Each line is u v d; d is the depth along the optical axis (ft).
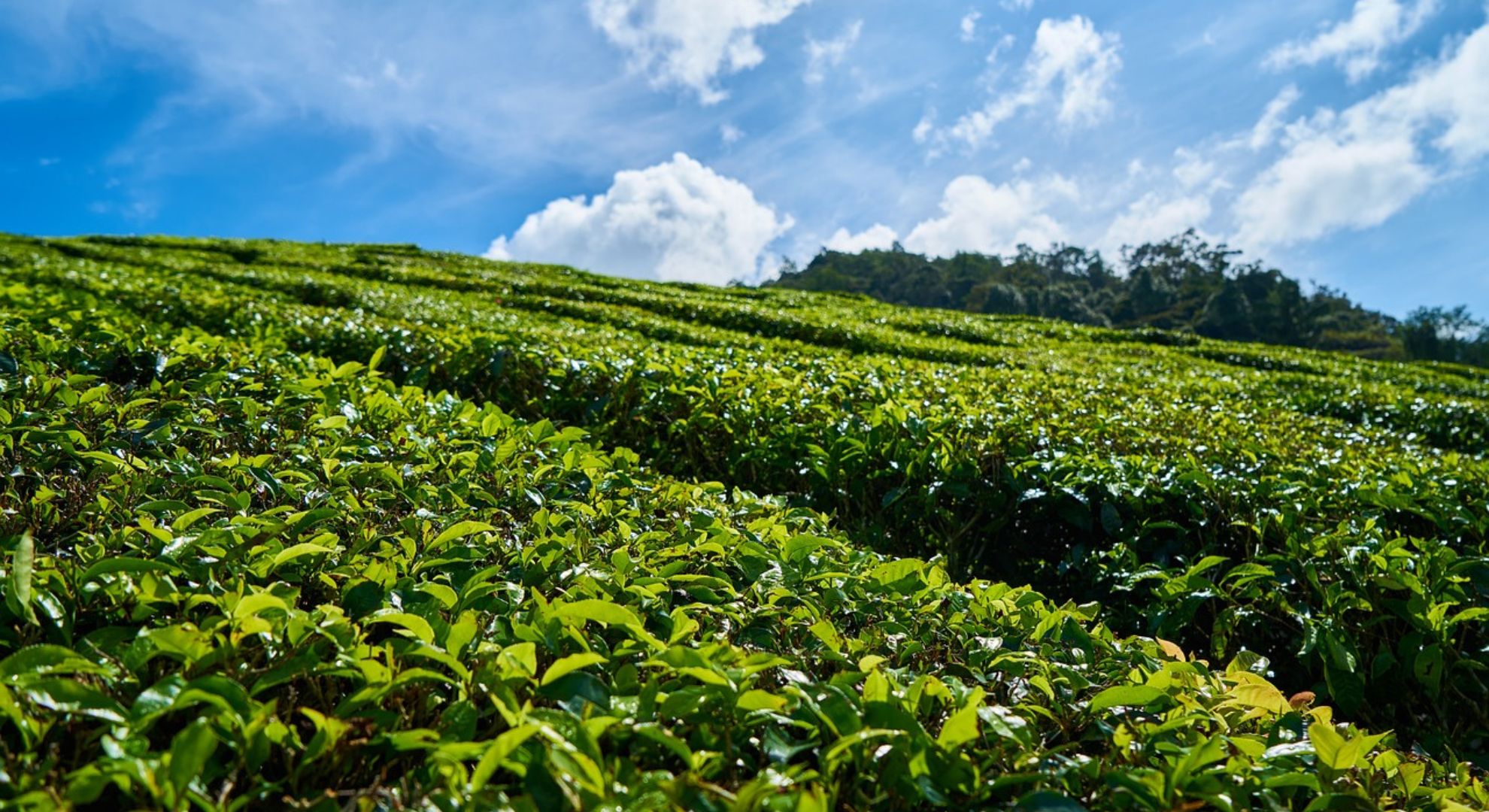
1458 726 10.46
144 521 6.88
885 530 14.87
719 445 17.66
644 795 4.49
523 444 12.06
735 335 41.24
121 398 11.76
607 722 4.88
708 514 10.03
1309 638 10.37
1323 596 11.24
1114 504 13.75
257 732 4.77
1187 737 6.48
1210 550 12.83
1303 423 26.43
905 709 5.88
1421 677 10.14
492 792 4.52
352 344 22.22
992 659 7.50
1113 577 13.00
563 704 5.24
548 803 4.49
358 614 6.67
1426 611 10.41
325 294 41.60
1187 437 20.11
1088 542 13.91
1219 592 11.01
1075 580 13.91
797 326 51.08
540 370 20.17
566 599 7.07
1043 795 5.14
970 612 8.75
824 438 15.80
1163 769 5.92
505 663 5.47
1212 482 13.42
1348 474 16.44
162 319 24.91
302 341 22.47
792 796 4.48
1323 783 5.98
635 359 20.62
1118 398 25.76
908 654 7.42
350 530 8.64
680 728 5.54
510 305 53.36
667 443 18.24
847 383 21.12
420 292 51.57
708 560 8.91
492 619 6.79
